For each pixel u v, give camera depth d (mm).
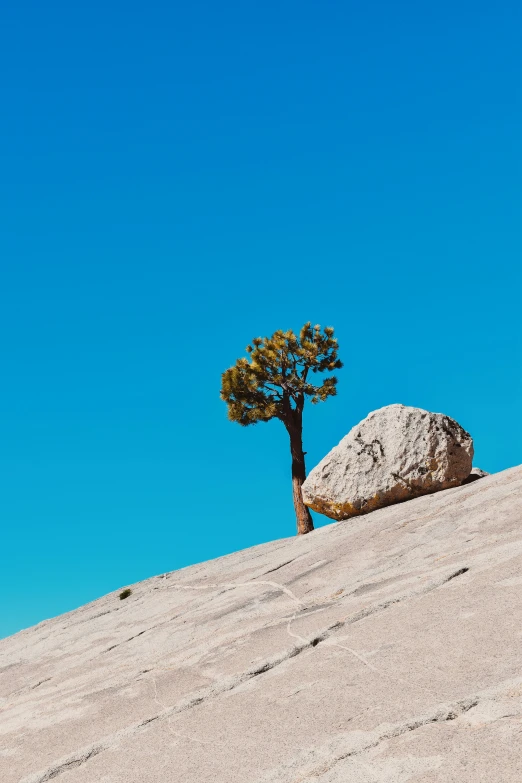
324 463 18781
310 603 10617
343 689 6652
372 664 7035
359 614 8688
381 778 4973
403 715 5746
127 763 6574
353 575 11445
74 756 7078
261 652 8609
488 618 7230
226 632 10570
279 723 6352
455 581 8781
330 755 5461
